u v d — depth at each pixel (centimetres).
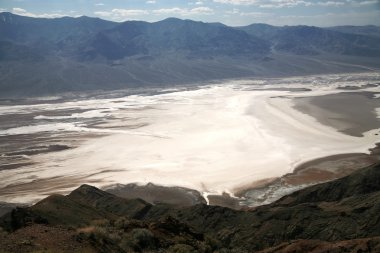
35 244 1741
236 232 4128
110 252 1858
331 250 2927
